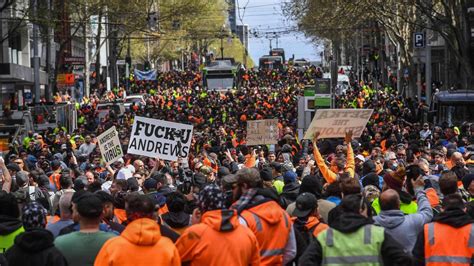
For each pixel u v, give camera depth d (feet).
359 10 183.21
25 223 28.81
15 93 226.58
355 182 34.04
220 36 383.24
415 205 37.58
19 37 224.33
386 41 294.87
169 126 61.87
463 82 169.68
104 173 69.56
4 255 28.96
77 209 28.81
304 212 34.96
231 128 132.87
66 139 110.63
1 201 32.19
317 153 44.50
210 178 54.08
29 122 142.92
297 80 377.30
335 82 140.77
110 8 216.13
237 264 28.32
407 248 32.81
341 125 57.26
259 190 32.50
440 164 59.41
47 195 53.83
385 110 171.63
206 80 296.92
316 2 192.03
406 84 232.32
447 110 150.30
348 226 27.99
